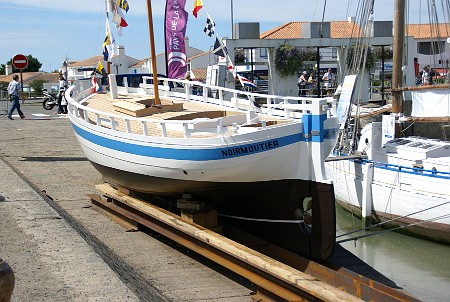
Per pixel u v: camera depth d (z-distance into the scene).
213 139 8.45
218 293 7.38
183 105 11.86
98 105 12.67
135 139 9.51
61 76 27.48
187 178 8.88
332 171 15.32
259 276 7.25
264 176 8.56
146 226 9.39
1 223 8.23
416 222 12.73
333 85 28.66
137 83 15.02
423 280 10.10
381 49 30.25
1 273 4.07
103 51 14.29
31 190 10.41
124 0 12.84
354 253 11.81
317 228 8.59
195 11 11.55
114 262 7.31
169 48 12.73
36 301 5.55
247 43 27.98
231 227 9.38
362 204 13.84
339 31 36.59
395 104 15.70
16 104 24.45
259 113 10.66
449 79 19.78
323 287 6.51
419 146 13.80
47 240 7.50
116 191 10.88
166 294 7.25
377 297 7.28
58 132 20.67
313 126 8.41
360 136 15.39
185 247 9.00
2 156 15.98
